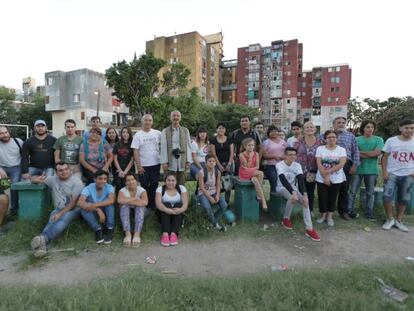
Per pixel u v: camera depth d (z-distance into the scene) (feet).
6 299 8.58
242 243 14.42
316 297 8.70
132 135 17.79
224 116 139.33
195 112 91.50
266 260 12.50
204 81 180.86
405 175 16.20
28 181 16.49
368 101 152.97
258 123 21.33
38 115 143.95
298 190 16.29
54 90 129.49
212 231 15.57
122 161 17.19
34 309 8.18
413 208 19.53
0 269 11.56
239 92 187.93
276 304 8.38
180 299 8.62
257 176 17.39
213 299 8.67
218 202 16.46
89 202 14.48
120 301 8.33
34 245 12.79
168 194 15.11
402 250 13.64
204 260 12.48
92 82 128.77
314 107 178.60
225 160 19.44
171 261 12.34
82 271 11.34
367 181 18.19
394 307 8.41
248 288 9.30
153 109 83.25
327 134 16.93
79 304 8.22
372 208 18.20
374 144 17.74
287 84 176.65
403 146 16.24
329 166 16.75
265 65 181.98
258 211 17.58
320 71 174.29
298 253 13.28
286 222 16.48
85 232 14.69
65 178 14.49
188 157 17.03
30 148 17.30
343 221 17.74
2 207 15.30
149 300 8.45
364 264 11.80
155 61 83.41
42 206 15.89
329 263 12.18
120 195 14.80
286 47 176.35
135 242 13.89
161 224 15.07
